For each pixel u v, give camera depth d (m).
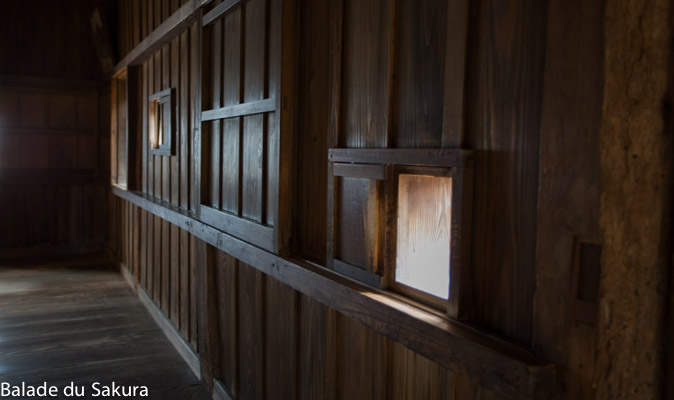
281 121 2.76
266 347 3.21
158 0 5.57
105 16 7.93
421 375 1.89
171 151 5.19
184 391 4.11
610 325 1.29
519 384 1.36
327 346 2.49
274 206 2.88
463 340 1.55
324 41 2.52
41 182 9.18
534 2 1.47
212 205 4.02
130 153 7.02
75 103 9.44
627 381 1.32
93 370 4.43
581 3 1.30
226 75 3.68
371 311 1.99
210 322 4.05
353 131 2.28
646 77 1.29
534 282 1.49
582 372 1.31
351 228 2.29
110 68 8.41
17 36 8.86
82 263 8.68
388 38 2.02
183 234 4.79
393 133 2.03
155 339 5.21
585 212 1.30
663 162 1.33
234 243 3.39
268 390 3.20
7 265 8.36
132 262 7.17
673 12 1.30
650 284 1.34
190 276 4.59
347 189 2.31
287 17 2.74
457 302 1.70
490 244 1.63
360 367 2.25
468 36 1.68
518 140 1.53
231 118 3.59
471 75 1.68
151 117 6.15
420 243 1.94
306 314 2.71
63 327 5.47
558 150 1.36
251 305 3.40
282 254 2.81
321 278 2.34
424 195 1.92
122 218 7.91
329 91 2.43
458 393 1.71
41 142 9.21
